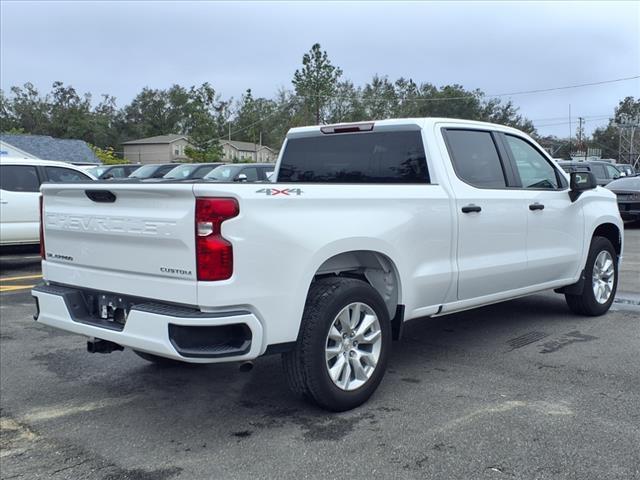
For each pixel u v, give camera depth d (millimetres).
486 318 7000
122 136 105188
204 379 5141
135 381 5125
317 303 4121
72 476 3561
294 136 6168
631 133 67625
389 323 4598
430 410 4344
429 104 78000
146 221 3859
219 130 82062
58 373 5348
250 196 3730
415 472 3480
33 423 4309
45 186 4598
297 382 4156
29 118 94688
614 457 3602
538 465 3525
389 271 4723
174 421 4293
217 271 3621
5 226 10594
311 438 3949
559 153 86625
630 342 5953
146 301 3963
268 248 3795
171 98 109875
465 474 3443
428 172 5148
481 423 4102
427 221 4871
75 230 4379
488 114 82438
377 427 4082
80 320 4301
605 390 4668
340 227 4203
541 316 7039
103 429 4191
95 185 4137
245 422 4234
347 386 4305
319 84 63094
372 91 72562
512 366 5285
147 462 3703
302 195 4023
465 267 5215
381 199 4539
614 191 17438
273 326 3863
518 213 5742
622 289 8586
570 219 6445
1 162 10711
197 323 3598
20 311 7613
